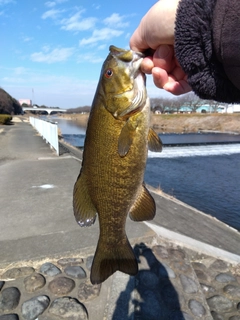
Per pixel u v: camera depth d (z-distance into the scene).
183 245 3.73
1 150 12.32
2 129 26.61
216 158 18.69
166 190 10.95
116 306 2.59
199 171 14.55
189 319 2.59
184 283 3.03
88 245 3.52
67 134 34.25
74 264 3.17
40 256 3.26
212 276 3.42
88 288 2.81
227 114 45.59
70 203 5.16
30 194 5.76
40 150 12.31
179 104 55.34
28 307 2.53
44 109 85.06
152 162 16.80
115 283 2.86
